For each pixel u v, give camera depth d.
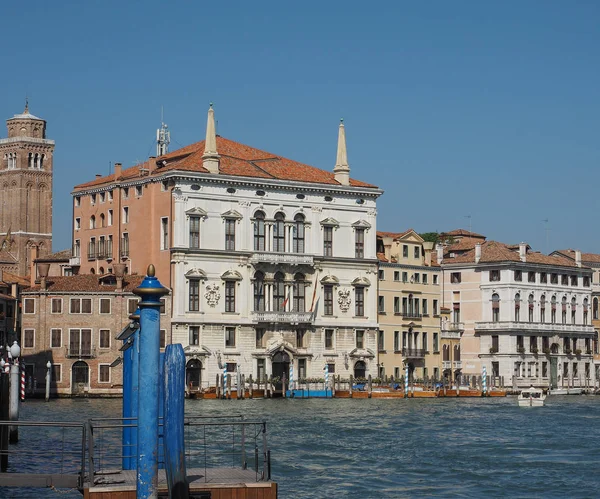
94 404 91.25
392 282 120.25
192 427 66.19
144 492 28.11
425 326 123.44
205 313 106.81
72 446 53.06
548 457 54.19
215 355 106.94
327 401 99.75
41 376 104.75
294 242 112.38
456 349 132.00
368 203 116.75
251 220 109.81
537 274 134.62
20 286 120.94
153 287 28.03
